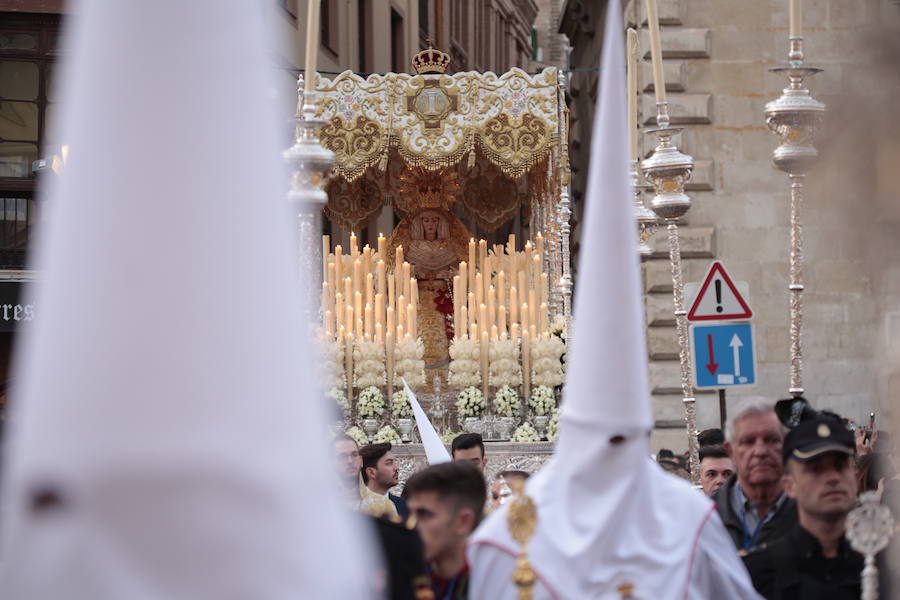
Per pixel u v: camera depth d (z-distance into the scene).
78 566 3.72
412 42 57.09
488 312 26.25
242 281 3.79
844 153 8.72
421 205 29.03
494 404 25.50
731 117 33.47
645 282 33.28
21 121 38.22
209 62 3.79
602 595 8.29
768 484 10.81
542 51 89.19
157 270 3.72
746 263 33.34
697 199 33.47
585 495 8.37
